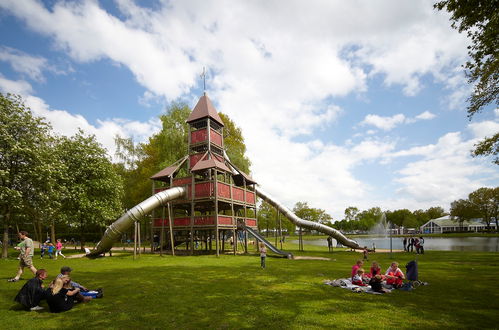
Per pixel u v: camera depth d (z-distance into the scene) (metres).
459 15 12.16
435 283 10.97
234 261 19.16
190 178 25.67
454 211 91.31
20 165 21.77
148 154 49.91
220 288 10.03
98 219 28.38
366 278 10.62
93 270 14.70
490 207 83.00
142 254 25.27
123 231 21.52
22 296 7.47
